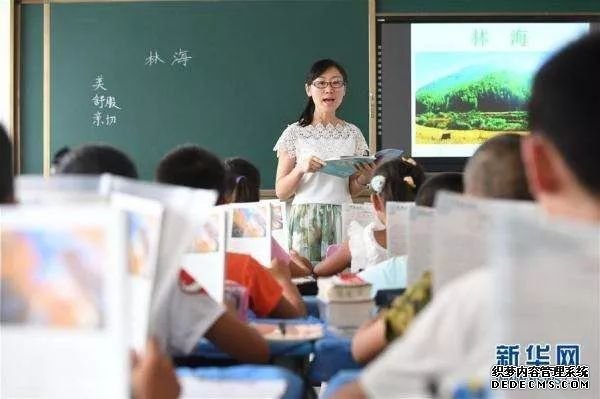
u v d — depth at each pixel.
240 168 3.04
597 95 0.71
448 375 0.73
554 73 0.74
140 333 1.00
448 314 0.74
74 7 4.93
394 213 2.05
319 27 4.95
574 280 0.64
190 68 4.96
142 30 4.95
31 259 0.76
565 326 0.65
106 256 0.74
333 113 3.73
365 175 3.36
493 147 1.28
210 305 1.57
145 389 1.04
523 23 4.91
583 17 4.88
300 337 1.72
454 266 0.85
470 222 0.82
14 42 4.90
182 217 1.02
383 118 4.94
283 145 3.70
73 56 4.95
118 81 4.96
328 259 2.89
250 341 1.61
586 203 0.72
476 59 4.92
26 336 0.75
